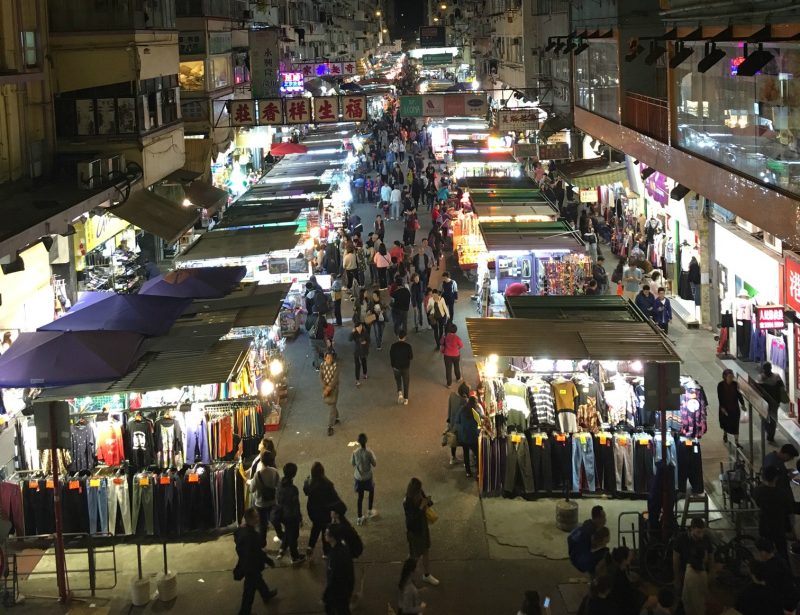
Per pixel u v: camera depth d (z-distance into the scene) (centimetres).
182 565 1230
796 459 1368
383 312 2217
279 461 1530
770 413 1428
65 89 2059
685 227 2216
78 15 2039
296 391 1883
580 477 1358
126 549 1282
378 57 12344
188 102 3169
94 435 1336
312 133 4488
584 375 1442
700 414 1329
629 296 2184
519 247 2106
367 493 1408
